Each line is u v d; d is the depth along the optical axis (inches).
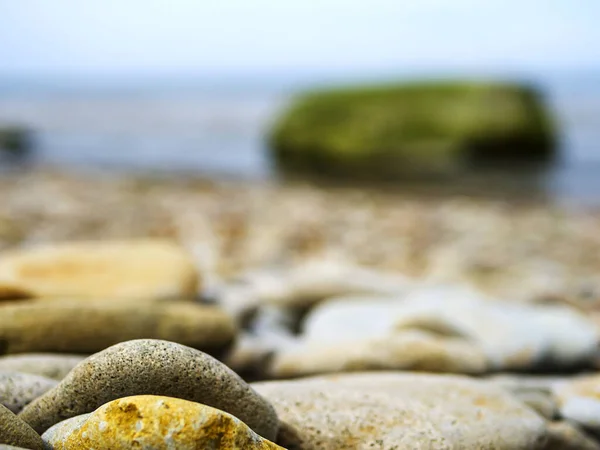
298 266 38.7
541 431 15.6
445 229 56.9
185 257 23.5
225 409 13.2
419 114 111.7
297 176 104.1
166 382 12.8
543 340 21.6
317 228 55.1
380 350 19.4
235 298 23.9
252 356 19.4
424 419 15.1
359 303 25.6
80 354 17.8
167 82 727.1
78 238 47.1
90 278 22.2
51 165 113.7
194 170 109.1
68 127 189.9
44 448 12.5
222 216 60.7
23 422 12.5
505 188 89.5
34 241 44.8
